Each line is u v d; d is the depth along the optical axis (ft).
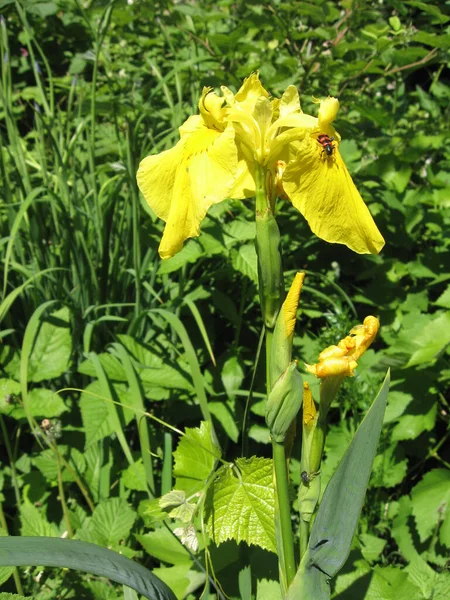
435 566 1.46
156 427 1.56
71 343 1.50
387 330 1.79
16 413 1.38
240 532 1.06
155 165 0.94
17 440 1.45
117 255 1.64
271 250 0.86
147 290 1.66
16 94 2.40
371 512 1.50
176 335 1.64
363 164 1.98
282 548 0.90
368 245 0.93
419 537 1.46
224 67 1.98
